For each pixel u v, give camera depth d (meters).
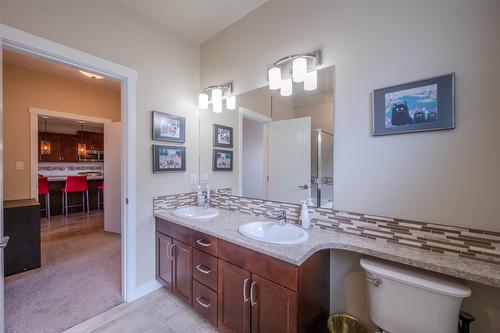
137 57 1.98
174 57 2.27
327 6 1.55
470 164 1.10
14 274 2.40
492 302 1.08
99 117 3.75
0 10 1.33
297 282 1.13
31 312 1.79
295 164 1.74
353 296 1.48
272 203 1.88
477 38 1.08
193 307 1.75
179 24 2.18
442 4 1.16
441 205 1.17
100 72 1.79
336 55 1.51
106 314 1.79
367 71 1.39
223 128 2.26
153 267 2.13
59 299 1.97
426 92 1.20
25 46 1.42
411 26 1.25
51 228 4.07
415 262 1.09
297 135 1.72
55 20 1.54
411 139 1.25
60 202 5.12
